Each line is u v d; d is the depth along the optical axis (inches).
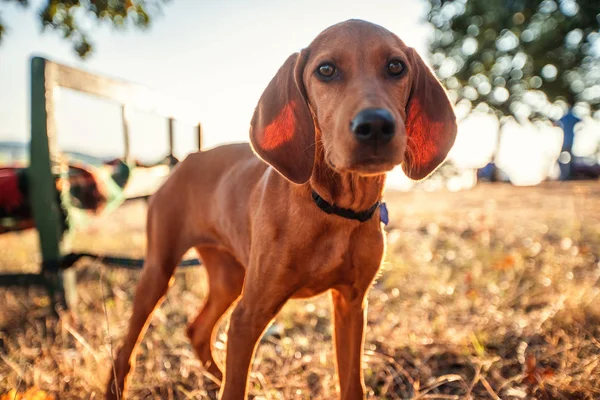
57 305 154.3
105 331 146.6
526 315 157.4
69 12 172.1
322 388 119.5
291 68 97.8
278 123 96.9
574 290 162.7
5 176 141.2
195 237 128.0
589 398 109.5
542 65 844.0
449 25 890.1
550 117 967.6
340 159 80.8
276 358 134.6
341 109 83.0
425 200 534.3
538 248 234.4
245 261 110.2
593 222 306.5
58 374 127.4
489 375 126.6
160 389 125.2
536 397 112.9
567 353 125.5
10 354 141.2
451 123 98.9
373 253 96.9
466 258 223.8
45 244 145.0
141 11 175.0
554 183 759.1
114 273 214.8
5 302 185.2
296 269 94.4
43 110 139.3
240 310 96.2
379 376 126.3
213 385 130.1
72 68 149.3
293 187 94.0
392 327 150.0
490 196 553.0
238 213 111.0
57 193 145.3
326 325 161.0
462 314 161.0
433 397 115.6
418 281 191.9
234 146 128.6
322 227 93.2
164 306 179.8
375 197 94.5
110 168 171.5
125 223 382.6
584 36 799.7
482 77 933.8
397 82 89.9
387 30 95.0
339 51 88.7
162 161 192.7
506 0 801.6
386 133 77.0
